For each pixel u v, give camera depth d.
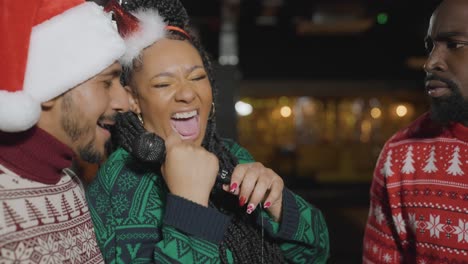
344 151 13.11
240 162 1.31
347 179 12.22
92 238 1.07
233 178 1.08
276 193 1.09
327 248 1.29
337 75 12.20
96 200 1.13
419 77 12.06
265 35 11.48
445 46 1.18
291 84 12.16
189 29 1.23
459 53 1.15
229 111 2.44
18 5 0.88
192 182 1.00
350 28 9.21
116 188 1.12
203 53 1.26
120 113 1.09
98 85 0.98
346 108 14.25
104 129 1.08
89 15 0.96
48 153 0.95
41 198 0.95
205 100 1.16
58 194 1.00
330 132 14.27
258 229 1.21
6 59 0.86
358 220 7.80
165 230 1.00
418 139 1.31
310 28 9.37
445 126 1.26
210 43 8.30
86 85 0.96
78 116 0.97
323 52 12.03
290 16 9.06
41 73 0.90
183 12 1.22
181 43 1.13
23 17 0.88
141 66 1.11
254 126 14.41
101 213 1.12
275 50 11.85
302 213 1.22
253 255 1.19
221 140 1.32
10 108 0.84
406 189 1.30
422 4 6.93
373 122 14.13
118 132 1.18
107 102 1.01
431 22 1.22
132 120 1.15
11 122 0.85
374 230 1.42
